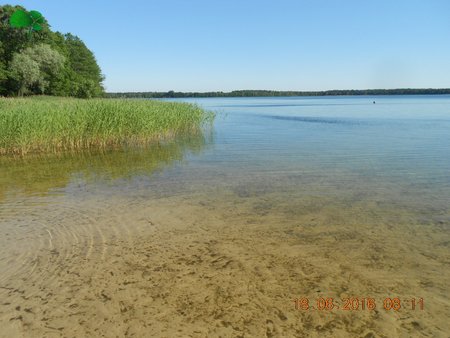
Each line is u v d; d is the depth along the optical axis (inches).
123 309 138.8
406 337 121.3
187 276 162.7
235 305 140.7
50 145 535.8
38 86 1883.6
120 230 218.1
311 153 491.8
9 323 130.3
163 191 306.3
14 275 163.9
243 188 313.6
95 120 561.0
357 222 226.8
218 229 217.9
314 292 148.5
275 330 125.8
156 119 631.8
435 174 355.9
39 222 232.2
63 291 151.0
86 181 346.6
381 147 532.1
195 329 126.8
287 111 1680.6
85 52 3004.4
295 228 218.1
